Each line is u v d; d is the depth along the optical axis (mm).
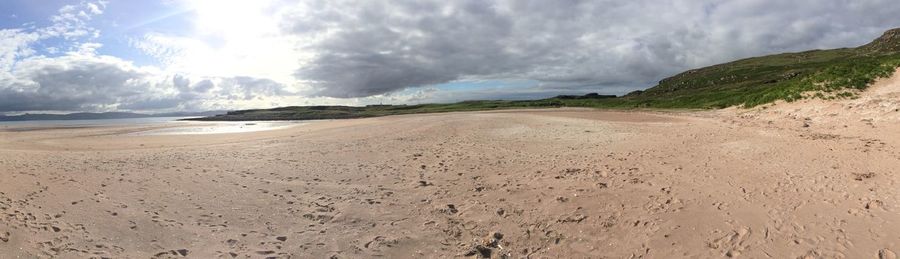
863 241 5934
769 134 14938
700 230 6832
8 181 10609
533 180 10445
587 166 11633
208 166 13148
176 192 9812
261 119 77312
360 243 6957
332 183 10828
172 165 13352
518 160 13094
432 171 12008
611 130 19422
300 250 6672
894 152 10273
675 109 40906
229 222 7852
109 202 8844
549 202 8672
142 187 10227
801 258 5730
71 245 6547
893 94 16906
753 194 8109
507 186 10039
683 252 6273
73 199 8984
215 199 9297
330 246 6836
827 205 7191
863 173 8625
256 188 10297
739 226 6801
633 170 10758
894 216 6488
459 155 14461
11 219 7441
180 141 23312
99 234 7035
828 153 10844
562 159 12883
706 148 12953
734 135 15375
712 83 104250
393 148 16641
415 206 8812
